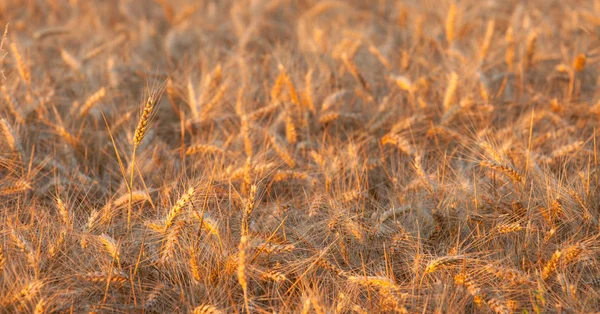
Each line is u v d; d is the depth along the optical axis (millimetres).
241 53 10570
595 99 9211
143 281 5910
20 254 5832
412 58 10672
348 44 10766
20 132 8172
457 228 6449
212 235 6043
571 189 6449
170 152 8273
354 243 6293
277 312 5590
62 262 5914
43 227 6277
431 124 8297
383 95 9844
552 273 5629
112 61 9906
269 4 13695
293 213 6699
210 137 8508
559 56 10258
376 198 7461
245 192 6727
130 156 8094
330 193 7066
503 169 6316
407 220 6742
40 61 10781
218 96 8578
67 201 6629
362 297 5879
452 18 10766
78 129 8672
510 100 9523
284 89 9305
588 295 5582
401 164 7898
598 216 6559
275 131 8445
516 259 6109
